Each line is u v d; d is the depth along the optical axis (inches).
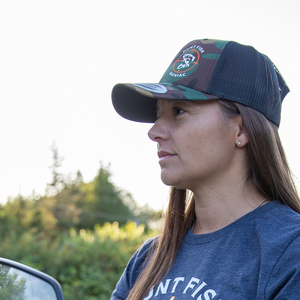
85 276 283.3
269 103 52.9
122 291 63.6
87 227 1405.0
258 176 51.8
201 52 54.3
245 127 50.9
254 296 41.9
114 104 64.1
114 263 314.2
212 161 50.6
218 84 51.1
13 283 60.1
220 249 48.3
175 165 52.1
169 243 56.7
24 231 371.2
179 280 49.6
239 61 52.5
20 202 596.7
